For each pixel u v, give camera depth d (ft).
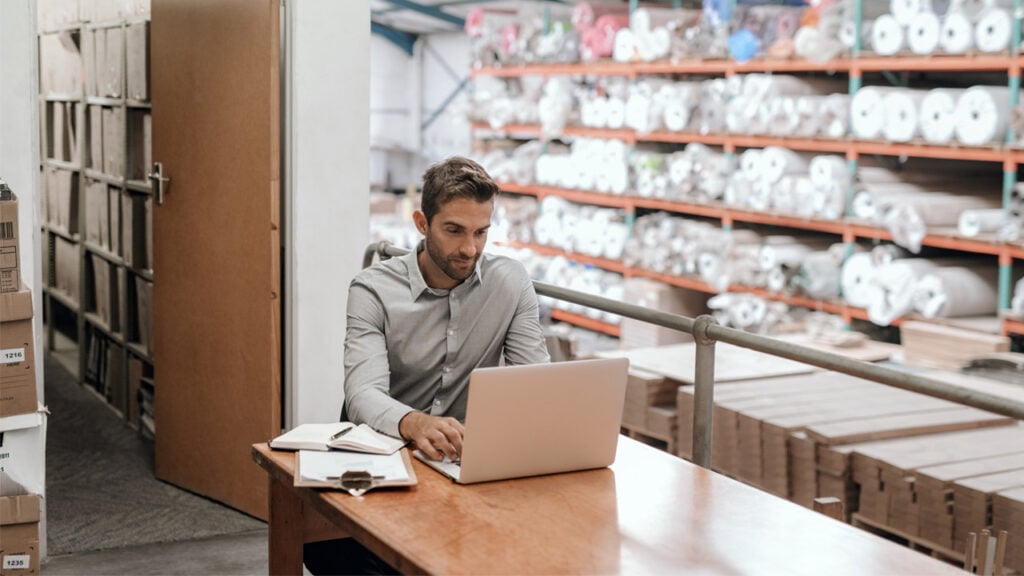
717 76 31.68
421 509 6.85
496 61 38.50
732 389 15.74
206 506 15.05
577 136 34.30
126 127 18.84
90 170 21.42
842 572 6.06
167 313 15.79
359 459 7.60
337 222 14.12
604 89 32.83
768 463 13.93
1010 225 22.08
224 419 14.80
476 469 7.32
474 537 6.41
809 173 26.99
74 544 13.56
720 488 7.47
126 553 13.34
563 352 15.69
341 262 14.24
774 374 16.71
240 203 14.07
